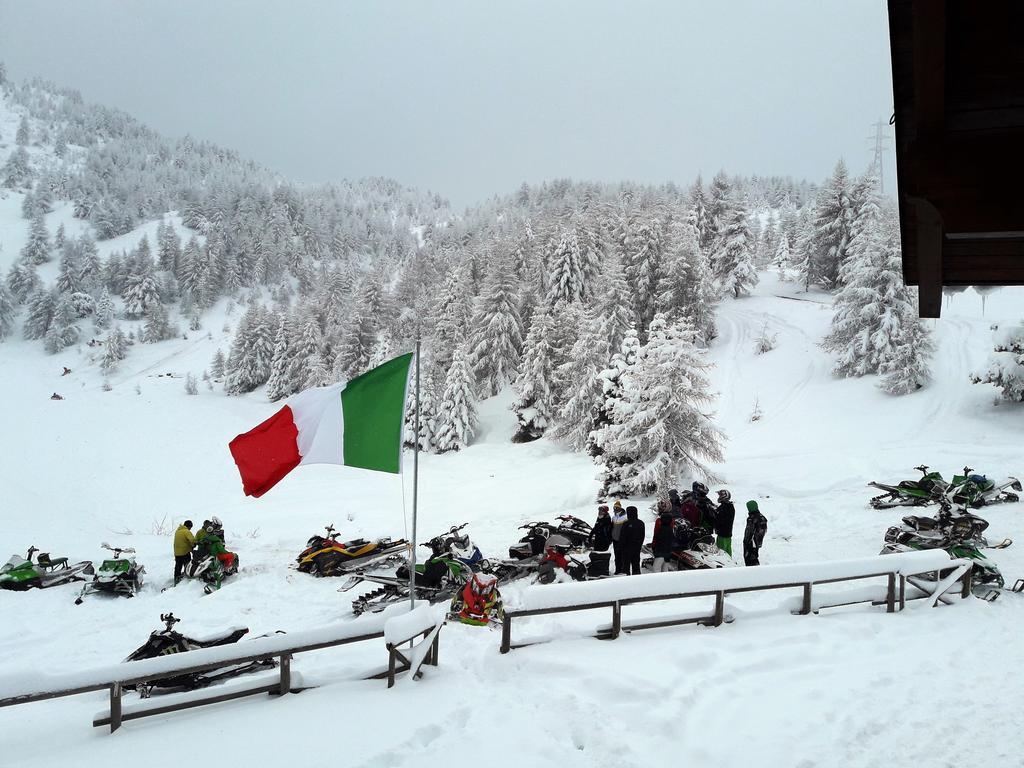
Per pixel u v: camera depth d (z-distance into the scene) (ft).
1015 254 14.67
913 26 9.01
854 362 132.77
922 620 30.35
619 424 75.00
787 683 23.63
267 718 20.66
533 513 72.08
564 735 19.84
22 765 18.12
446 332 189.16
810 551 46.50
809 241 216.54
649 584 27.25
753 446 109.91
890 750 19.43
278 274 449.48
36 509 82.07
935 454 79.97
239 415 210.79
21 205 645.92
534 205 499.92
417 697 22.18
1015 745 19.60
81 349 333.42
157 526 85.71
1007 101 11.26
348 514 79.30
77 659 28.71
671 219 199.11
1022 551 42.73
